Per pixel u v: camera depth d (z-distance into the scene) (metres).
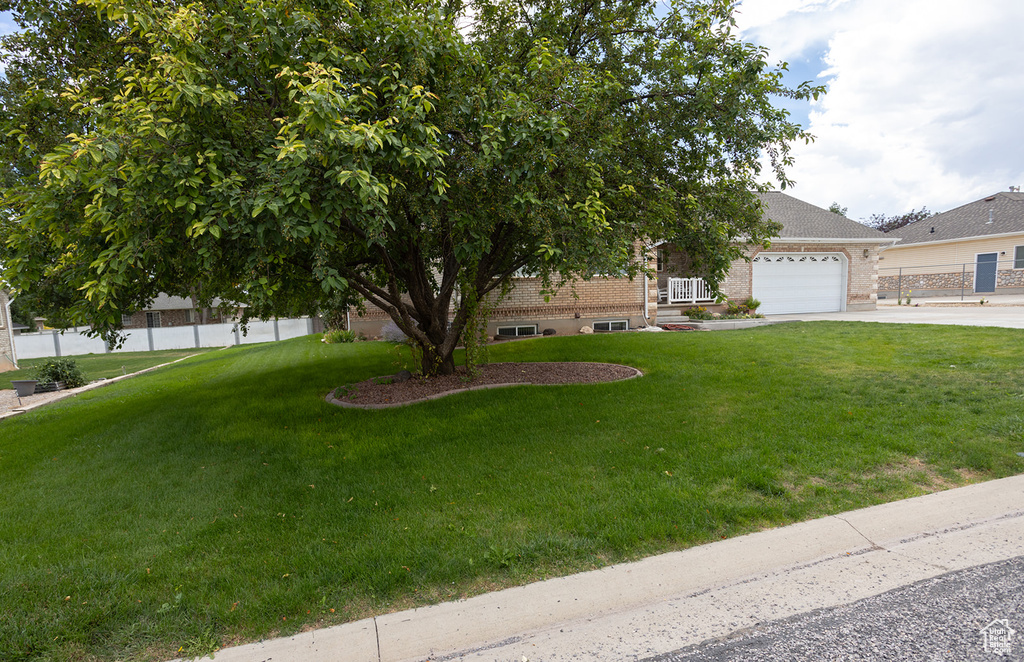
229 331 27.41
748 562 3.10
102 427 7.04
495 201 5.73
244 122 4.88
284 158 4.18
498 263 8.27
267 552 3.40
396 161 4.62
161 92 4.20
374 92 4.96
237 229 4.10
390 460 4.92
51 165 3.64
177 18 4.04
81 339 26.97
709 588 2.89
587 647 2.49
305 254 5.32
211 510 4.09
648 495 3.87
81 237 4.46
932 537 3.30
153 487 4.66
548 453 4.86
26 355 26.52
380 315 16.02
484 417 6.05
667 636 2.55
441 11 5.95
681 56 6.73
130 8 4.06
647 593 2.86
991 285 26.62
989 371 6.93
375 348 13.40
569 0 7.06
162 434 6.36
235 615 2.75
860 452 4.54
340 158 4.05
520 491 4.10
